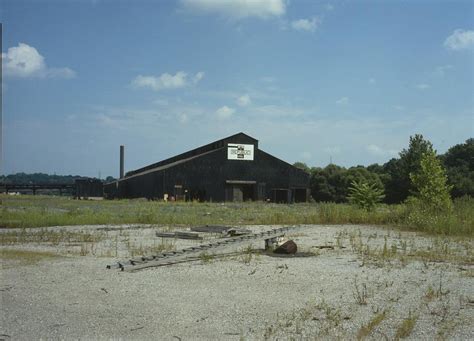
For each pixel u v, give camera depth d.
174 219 25.66
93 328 6.49
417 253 13.12
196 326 6.57
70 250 13.80
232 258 12.47
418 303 7.67
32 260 11.80
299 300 7.91
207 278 9.75
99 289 8.72
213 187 68.31
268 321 6.77
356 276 9.85
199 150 79.06
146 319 6.89
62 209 35.81
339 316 6.91
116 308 7.45
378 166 109.50
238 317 6.97
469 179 74.31
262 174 71.50
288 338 6.07
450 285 8.96
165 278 9.74
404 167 61.53
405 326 6.39
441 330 6.32
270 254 13.35
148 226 22.48
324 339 6.04
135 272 10.38
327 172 97.88
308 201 73.94
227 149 69.38
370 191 28.38
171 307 7.50
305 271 10.45
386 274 10.08
